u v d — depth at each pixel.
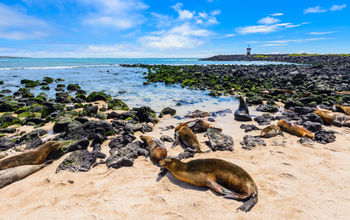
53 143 5.79
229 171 4.06
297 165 5.01
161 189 4.21
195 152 6.08
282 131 7.70
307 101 13.10
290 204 3.60
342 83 19.59
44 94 16.77
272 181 4.34
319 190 3.98
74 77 29.59
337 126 8.17
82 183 4.50
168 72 34.53
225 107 12.45
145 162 5.53
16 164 4.99
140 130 8.27
